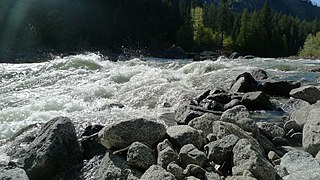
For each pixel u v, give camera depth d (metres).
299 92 10.86
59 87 13.21
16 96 11.70
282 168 5.11
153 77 14.23
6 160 5.64
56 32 60.06
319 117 6.37
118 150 5.64
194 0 109.69
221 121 6.46
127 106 10.48
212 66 16.86
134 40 77.00
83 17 71.00
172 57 61.41
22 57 44.97
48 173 5.43
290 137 7.17
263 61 32.81
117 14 79.25
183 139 5.83
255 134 6.52
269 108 10.13
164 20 89.06
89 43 67.12
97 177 5.19
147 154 5.20
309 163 5.25
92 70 16.97
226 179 4.62
